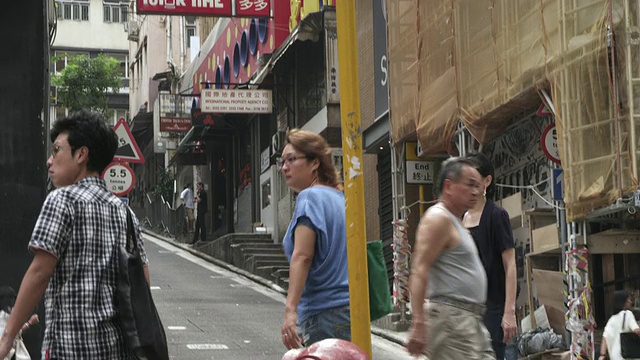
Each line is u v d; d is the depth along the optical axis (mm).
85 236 9703
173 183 98438
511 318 16156
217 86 81000
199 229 78500
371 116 49688
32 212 26281
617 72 26078
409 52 38938
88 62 116750
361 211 14398
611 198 25656
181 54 98875
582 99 26922
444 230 12320
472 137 34469
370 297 13930
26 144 26469
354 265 13867
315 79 59125
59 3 141375
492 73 31875
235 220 78250
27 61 26609
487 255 16547
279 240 65062
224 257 65688
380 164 47875
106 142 10156
